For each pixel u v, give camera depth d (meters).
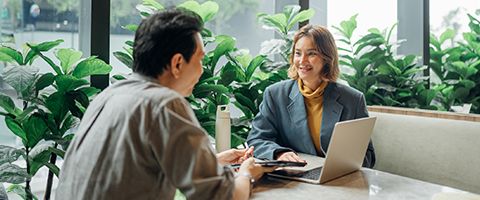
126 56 2.18
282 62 2.61
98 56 2.37
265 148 1.96
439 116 2.36
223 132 2.04
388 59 3.22
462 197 1.39
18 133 1.93
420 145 2.33
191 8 2.36
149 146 1.02
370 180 1.60
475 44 3.83
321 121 2.10
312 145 2.11
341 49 3.23
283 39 2.71
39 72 1.90
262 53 2.62
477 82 3.77
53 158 2.01
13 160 1.80
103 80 2.41
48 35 2.44
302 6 3.14
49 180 2.06
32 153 1.85
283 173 1.64
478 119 2.21
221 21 3.05
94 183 1.06
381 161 2.48
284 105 2.18
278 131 2.22
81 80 1.94
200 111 2.34
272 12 3.32
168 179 1.04
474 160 2.12
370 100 3.22
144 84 1.11
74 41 2.51
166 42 1.10
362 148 1.68
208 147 1.06
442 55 3.86
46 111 1.90
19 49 2.22
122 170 1.03
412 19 3.85
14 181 1.73
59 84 1.92
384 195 1.43
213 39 2.35
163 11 1.15
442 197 1.38
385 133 2.47
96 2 2.34
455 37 4.00
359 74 3.22
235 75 2.50
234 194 1.18
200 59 1.17
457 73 3.77
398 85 3.23
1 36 2.28
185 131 1.02
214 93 2.40
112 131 1.06
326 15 3.47
